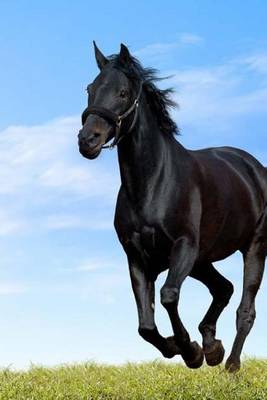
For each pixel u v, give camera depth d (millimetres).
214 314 10016
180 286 8148
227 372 9719
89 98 8078
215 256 9414
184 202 8391
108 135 7930
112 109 7926
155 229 8266
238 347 9766
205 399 8539
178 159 8562
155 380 9664
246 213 9625
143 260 8438
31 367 11094
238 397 8586
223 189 9164
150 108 8430
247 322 9867
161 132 8516
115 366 11250
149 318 8375
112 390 9258
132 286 8484
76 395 9016
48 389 9219
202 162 9156
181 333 8461
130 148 8234
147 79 8438
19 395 8930
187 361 8930
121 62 8188
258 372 10453
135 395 8875
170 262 8266
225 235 9320
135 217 8297
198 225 8547
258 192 9961
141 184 8242
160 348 8617
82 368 11031
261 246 10039
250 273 10008
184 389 8969
